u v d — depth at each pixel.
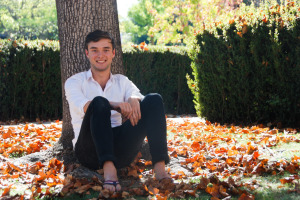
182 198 2.80
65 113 4.52
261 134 5.65
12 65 9.45
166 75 11.27
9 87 9.47
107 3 4.56
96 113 2.89
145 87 11.10
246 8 7.97
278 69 6.57
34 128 6.66
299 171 3.39
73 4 4.48
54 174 3.57
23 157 4.13
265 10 7.04
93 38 3.34
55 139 5.52
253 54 7.00
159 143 3.01
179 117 10.17
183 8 21.25
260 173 3.44
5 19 31.03
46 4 33.62
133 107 3.07
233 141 5.11
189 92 11.39
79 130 3.35
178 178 3.43
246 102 7.23
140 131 3.15
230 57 7.35
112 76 3.56
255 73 7.04
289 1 6.96
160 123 3.03
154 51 11.16
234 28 7.32
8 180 3.43
